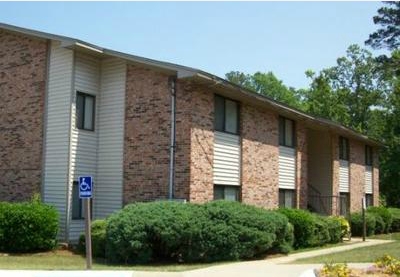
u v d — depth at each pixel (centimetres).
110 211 2059
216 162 2098
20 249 1847
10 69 2206
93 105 2119
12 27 2145
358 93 6084
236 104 2269
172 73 1984
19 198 2114
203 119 2025
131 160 2039
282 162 2594
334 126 2972
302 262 1614
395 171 4953
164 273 1340
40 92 2112
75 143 2033
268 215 1833
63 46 2005
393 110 5472
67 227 1986
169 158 1969
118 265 1588
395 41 3844
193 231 1631
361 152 3672
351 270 1281
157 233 1620
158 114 2008
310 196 3200
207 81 1966
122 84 2089
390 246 2253
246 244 1705
